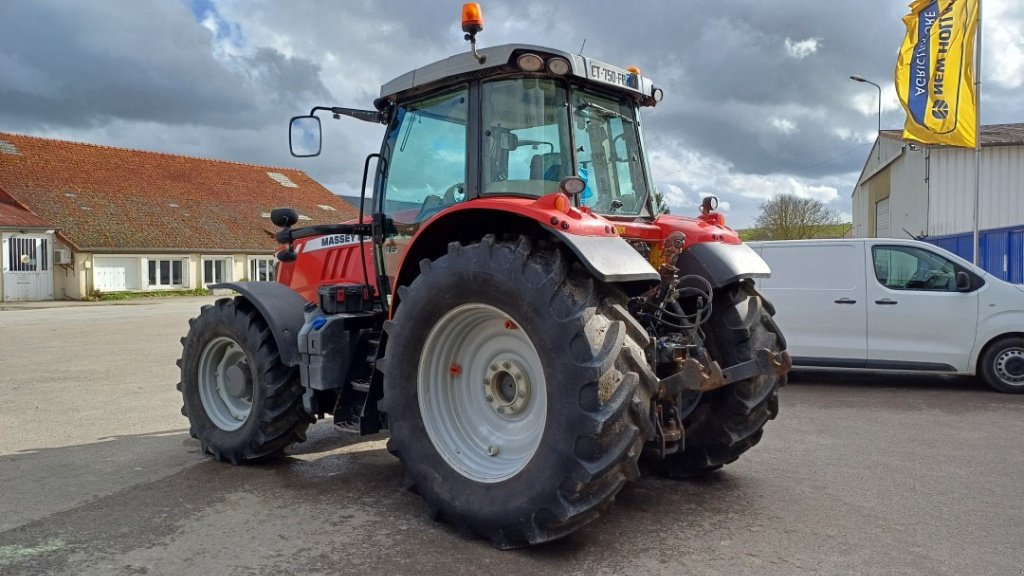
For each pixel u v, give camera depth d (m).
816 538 3.38
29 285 26.34
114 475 4.45
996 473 4.50
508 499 3.18
